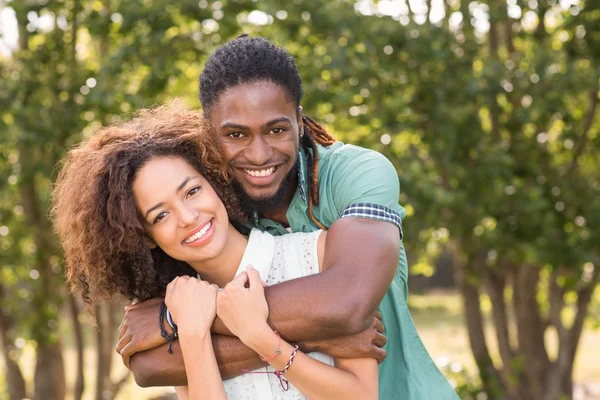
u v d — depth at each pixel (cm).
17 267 682
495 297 684
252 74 205
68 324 830
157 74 614
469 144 611
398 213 214
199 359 196
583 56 628
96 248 207
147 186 202
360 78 582
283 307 192
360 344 196
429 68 612
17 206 721
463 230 603
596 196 635
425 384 226
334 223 206
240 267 212
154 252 219
